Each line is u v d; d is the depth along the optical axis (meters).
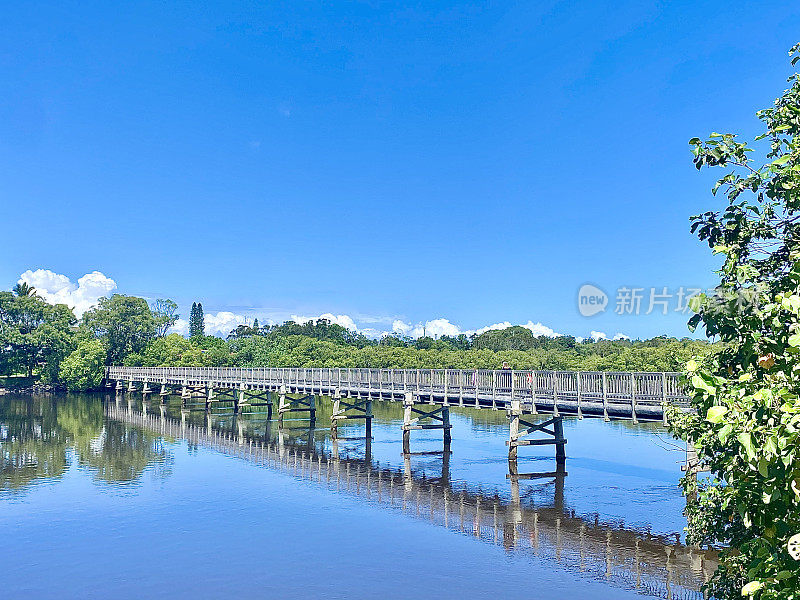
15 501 20.84
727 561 5.96
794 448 3.59
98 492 22.08
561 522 17.86
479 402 27.45
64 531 17.58
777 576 3.79
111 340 84.31
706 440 5.28
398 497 21.14
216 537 16.94
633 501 19.98
